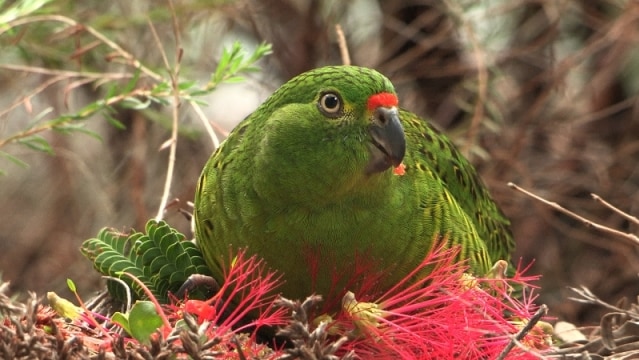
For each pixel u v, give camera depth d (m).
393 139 7.18
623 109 12.27
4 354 6.14
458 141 11.02
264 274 7.55
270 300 7.60
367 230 7.40
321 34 12.30
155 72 10.55
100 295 8.12
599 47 11.78
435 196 7.79
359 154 7.22
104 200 11.95
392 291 7.50
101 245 8.02
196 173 12.19
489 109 11.34
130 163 12.10
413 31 12.06
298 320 6.35
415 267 7.61
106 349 6.52
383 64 12.28
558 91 11.95
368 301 7.56
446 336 7.21
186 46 11.85
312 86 7.32
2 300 6.64
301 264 7.46
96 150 12.62
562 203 12.15
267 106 7.59
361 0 12.72
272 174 7.34
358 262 7.47
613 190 11.95
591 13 12.10
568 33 12.60
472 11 11.95
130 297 7.51
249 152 7.55
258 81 12.36
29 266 12.72
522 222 11.98
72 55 9.80
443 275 7.49
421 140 8.33
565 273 12.04
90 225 12.41
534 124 11.84
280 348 7.59
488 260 8.42
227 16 11.86
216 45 12.12
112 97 8.97
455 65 12.05
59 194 12.55
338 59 12.53
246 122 7.85
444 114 12.20
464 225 8.02
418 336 7.08
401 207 7.52
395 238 7.50
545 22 12.17
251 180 7.48
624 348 7.43
